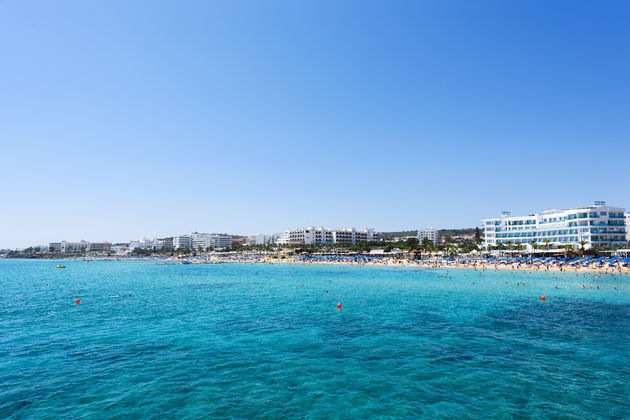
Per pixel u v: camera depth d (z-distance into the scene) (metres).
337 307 45.47
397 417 17.19
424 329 33.41
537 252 125.12
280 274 107.94
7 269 156.75
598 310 42.69
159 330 33.16
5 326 34.97
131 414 17.45
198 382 21.08
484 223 173.25
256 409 17.92
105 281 87.62
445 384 20.81
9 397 19.16
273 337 30.66
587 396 19.25
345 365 23.83
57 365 23.80
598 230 130.38
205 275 107.44
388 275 98.75
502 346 27.94
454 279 83.81
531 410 17.77
